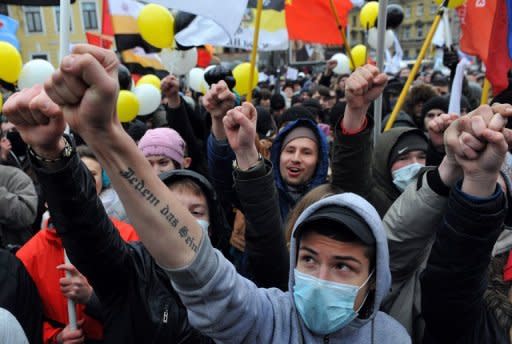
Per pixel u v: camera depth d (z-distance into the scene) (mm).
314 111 5449
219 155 1964
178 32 3824
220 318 1077
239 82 3699
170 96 3061
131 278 1470
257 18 2568
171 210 990
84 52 798
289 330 1234
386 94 5652
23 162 3510
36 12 25234
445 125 1622
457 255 1137
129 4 4594
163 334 1428
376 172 2355
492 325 1413
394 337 1264
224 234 1991
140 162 948
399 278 1536
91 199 1237
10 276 1668
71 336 1696
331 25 3932
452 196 1131
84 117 815
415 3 34438
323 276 1180
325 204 1213
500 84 2488
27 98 915
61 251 1860
